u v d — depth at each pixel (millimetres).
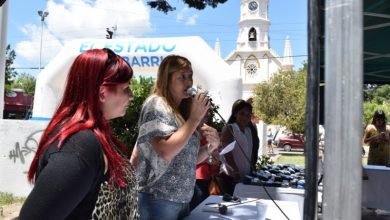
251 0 60844
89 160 1117
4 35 7066
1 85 7129
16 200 6215
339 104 896
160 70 2064
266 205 2393
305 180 983
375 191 4707
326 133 909
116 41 7703
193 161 2098
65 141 1120
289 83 31266
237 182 3455
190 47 7281
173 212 2025
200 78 7191
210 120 3828
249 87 60031
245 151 3674
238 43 61656
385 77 4793
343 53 896
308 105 984
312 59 976
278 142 27484
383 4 2082
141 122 2033
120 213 1261
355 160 885
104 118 1271
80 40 7938
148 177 2010
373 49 3289
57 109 1251
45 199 1034
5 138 6508
